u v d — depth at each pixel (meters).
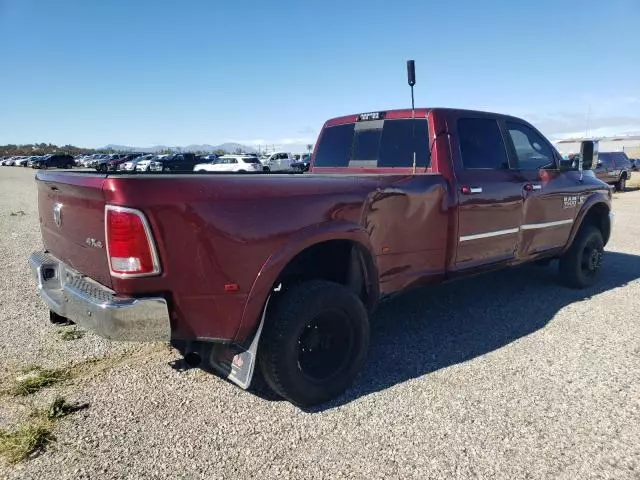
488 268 4.70
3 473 2.61
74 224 3.11
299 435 2.95
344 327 3.38
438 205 4.08
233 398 3.40
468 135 4.57
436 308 5.31
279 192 3.07
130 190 2.60
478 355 4.08
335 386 3.31
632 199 18.55
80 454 2.76
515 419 3.09
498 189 4.62
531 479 2.54
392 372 3.79
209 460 2.71
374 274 3.67
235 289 2.92
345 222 3.40
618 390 3.46
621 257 7.96
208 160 41.56
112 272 2.68
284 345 3.07
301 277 3.59
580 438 2.89
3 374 3.72
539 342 4.34
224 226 2.85
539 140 5.47
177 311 2.82
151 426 3.04
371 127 4.99
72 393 3.46
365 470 2.62
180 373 3.78
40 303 5.47
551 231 5.39
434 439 2.89
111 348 4.23
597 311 5.17
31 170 55.00
